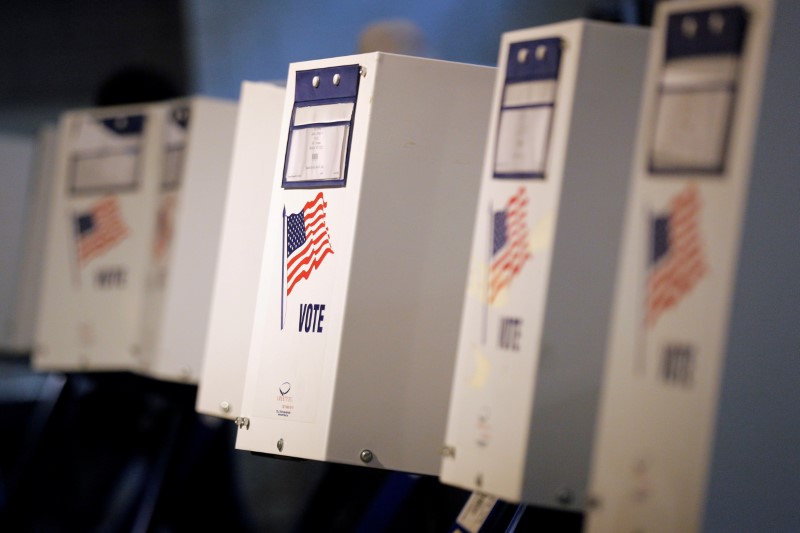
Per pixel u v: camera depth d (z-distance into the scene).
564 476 2.49
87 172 4.93
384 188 2.90
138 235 4.75
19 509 6.04
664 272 2.24
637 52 2.54
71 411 6.48
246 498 6.70
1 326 6.43
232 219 3.60
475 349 2.62
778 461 3.12
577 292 2.50
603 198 2.51
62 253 4.98
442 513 4.43
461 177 2.97
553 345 2.48
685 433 2.19
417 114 2.93
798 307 3.10
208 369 3.59
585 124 2.51
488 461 2.54
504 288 2.57
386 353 2.91
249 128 3.60
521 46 2.61
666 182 2.24
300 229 2.99
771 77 3.11
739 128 2.16
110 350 4.79
